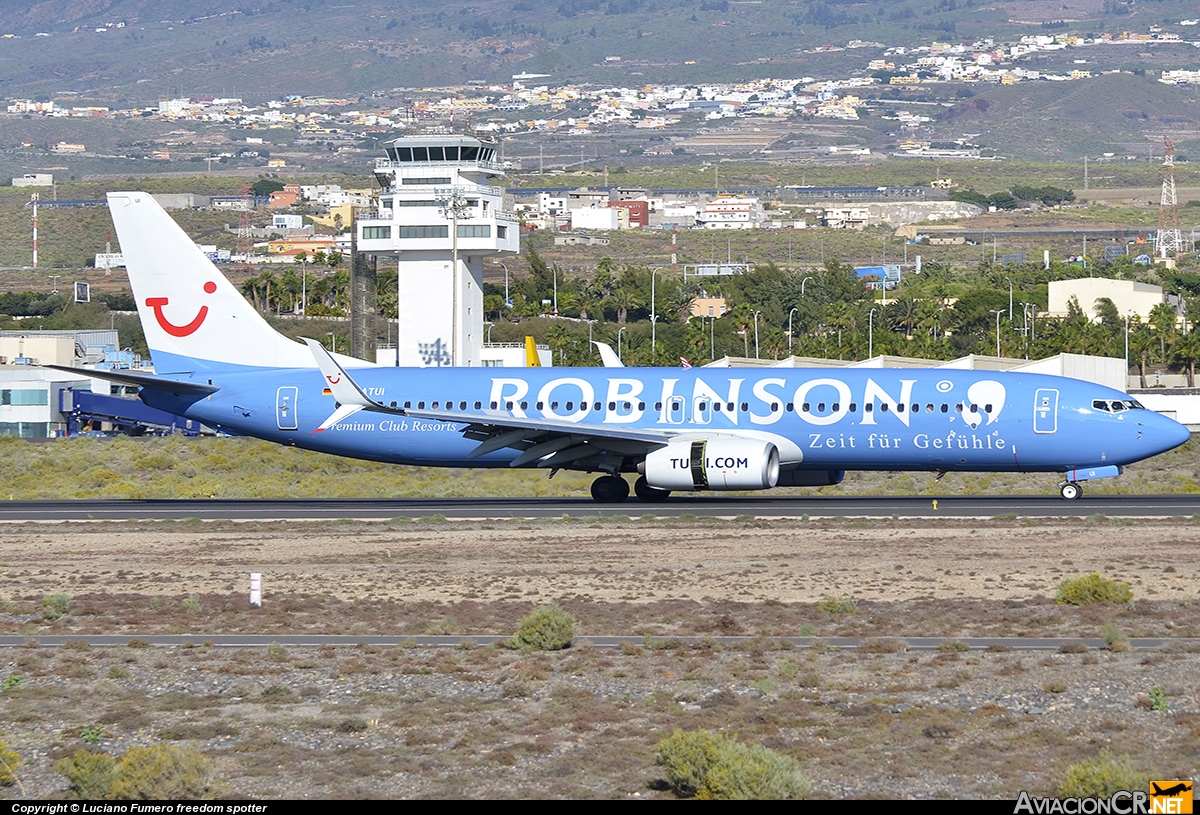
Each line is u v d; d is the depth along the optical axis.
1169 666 102.19
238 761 84.12
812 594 135.62
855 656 108.56
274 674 106.31
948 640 112.00
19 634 123.19
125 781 76.69
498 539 174.62
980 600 131.25
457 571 151.25
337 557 162.62
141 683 104.44
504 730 89.62
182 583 147.88
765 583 141.25
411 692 99.88
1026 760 81.62
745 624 121.88
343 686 102.25
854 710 92.50
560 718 92.12
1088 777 74.00
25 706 97.50
